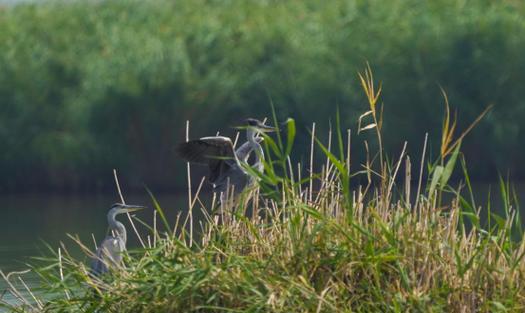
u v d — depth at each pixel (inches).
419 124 2384.4
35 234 1460.4
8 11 2861.7
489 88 2426.2
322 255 542.9
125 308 544.1
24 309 599.8
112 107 2393.0
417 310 515.8
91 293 566.9
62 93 2529.5
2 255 1224.8
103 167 2413.9
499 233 549.6
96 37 2645.2
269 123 2402.8
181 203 1916.8
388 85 2368.4
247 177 675.4
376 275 523.8
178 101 2410.2
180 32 2642.7
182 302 532.1
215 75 2442.2
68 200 2181.3
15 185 2470.5
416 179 2187.5
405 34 2443.4
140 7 2847.0
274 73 2421.3
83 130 2432.3
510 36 2439.7
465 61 2426.2
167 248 568.4
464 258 549.0
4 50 2588.6
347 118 2294.5
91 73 2447.1
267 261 532.7
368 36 2460.6
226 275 530.6
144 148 2417.6
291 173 571.2
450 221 550.9
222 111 2429.9
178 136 2421.3
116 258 626.5
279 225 558.3
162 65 2425.0
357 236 547.8
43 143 2417.6
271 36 2512.3
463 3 2593.5
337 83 2340.1
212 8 2861.7
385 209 559.2
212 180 685.3
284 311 506.9
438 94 2385.6
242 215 553.0
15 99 2500.0
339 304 522.9
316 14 2679.6
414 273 532.1
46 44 2655.0
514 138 2397.9
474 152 2410.2
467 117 2397.9
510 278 531.2
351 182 1663.4
